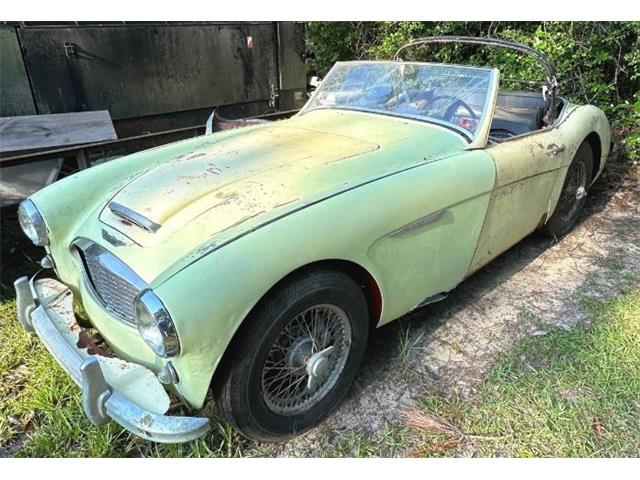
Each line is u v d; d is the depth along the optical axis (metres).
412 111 3.01
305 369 2.06
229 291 1.68
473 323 2.87
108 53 4.20
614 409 2.25
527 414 2.24
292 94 5.74
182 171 2.39
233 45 5.02
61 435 2.14
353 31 7.43
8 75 3.75
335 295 2.02
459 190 2.42
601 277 3.32
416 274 2.37
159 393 1.78
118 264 1.94
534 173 2.94
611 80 5.70
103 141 3.77
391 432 2.17
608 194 4.64
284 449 2.10
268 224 1.85
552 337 2.71
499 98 3.88
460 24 6.32
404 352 2.60
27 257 3.49
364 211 2.06
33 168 3.43
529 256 3.62
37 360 2.59
